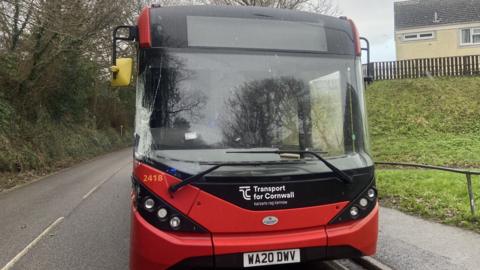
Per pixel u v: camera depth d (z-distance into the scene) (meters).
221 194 4.43
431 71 26.00
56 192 13.54
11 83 21.52
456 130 18.67
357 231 4.75
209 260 4.38
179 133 4.76
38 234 8.32
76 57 25.69
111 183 14.97
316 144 5.01
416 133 18.91
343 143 5.08
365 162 4.97
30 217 9.91
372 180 4.96
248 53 5.06
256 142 4.85
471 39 37.88
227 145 4.77
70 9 19.19
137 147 4.75
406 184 10.38
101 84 33.75
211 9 5.17
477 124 18.86
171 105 4.82
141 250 4.48
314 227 4.65
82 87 29.38
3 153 18.11
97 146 32.12
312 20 5.34
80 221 9.30
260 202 4.49
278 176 4.54
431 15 39.34
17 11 18.20
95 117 35.88
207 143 4.75
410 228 7.21
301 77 5.12
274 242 4.47
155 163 4.50
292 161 4.67
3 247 7.48
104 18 21.69
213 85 4.92
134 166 4.79
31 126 22.58
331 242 4.64
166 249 4.36
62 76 26.16
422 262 5.68
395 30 39.84
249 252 4.43
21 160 18.83
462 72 25.41
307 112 5.05
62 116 28.34
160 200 4.42
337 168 4.74
